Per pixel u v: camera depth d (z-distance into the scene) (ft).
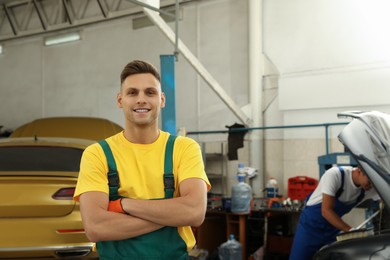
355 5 17.25
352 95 17.02
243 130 19.15
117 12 23.77
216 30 20.94
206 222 17.95
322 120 17.84
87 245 9.33
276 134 19.08
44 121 17.20
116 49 24.11
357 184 9.93
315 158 17.94
